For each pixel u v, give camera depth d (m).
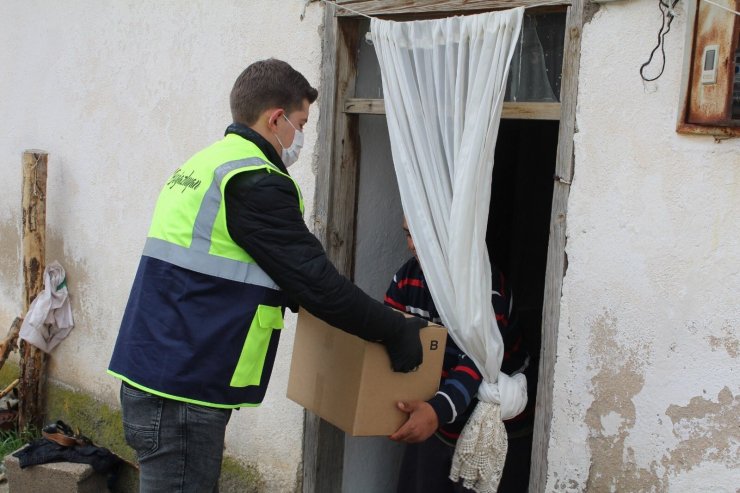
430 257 2.90
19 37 5.08
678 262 2.45
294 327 3.62
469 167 2.73
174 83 4.09
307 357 2.77
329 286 2.32
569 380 2.70
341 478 3.64
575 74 2.64
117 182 4.46
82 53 4.62
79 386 4.80
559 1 2.65
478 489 2.89
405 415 2.63
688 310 2.44
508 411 2.88
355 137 3.44
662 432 2.50
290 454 3.65
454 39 2.80
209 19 3.89
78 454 4.29
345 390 2.58
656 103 2.47
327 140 3.38
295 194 2.38
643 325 2.53
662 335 2.49
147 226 4.32
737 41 2.27
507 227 4.90
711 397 2.40
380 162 3.61
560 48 2.76
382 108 3.21
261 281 2.42
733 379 2.36
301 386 2.79
